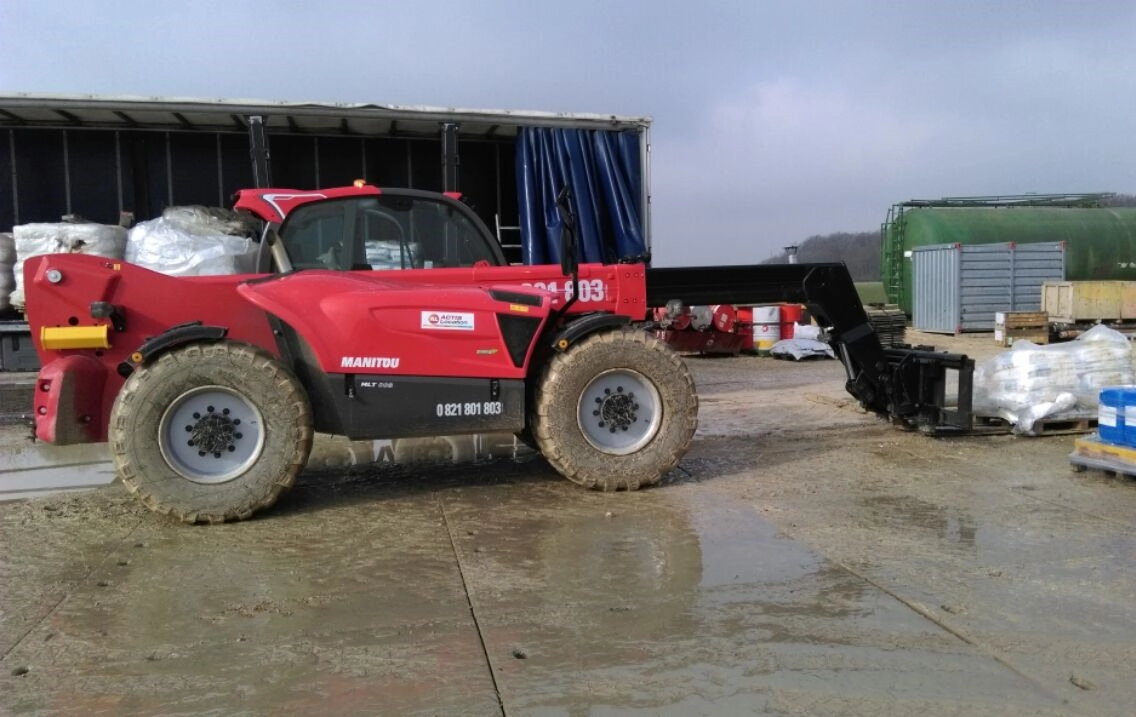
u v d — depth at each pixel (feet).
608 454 16.03
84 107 25.54
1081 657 8.86
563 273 16.71
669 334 46.06
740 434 22.29
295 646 9.29
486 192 31.58
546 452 15.89
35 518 14.43
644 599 10.54
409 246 17.44
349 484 16.98
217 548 12.80
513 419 15.64
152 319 15.25
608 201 29.84
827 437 21.61
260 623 9.93
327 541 13.14
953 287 66.49
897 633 9.45
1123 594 10.57
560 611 10.19
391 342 14.85
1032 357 21.33
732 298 20.04
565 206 16.39
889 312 44.01
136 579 11.47
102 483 17.08
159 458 13.75
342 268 17.04
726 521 14.01
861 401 21.84
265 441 14.17
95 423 15.02
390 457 19.58
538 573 11.57
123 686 8.39
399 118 27.53
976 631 9.50
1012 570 11.45
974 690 8.18
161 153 29.04
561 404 15.72
